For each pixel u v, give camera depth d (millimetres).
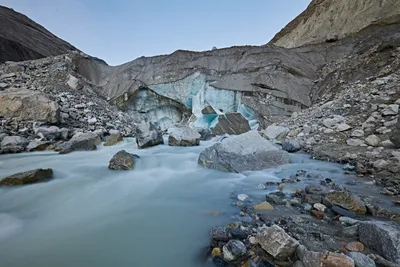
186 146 7992
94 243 2604
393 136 5156
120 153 5645
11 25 23688
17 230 2902
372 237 2086
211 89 13773
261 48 14852
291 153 6289
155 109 16094
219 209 3301
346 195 3016
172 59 15883
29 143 6797
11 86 10812
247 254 2117
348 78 11820
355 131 6527
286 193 3631
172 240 2615
